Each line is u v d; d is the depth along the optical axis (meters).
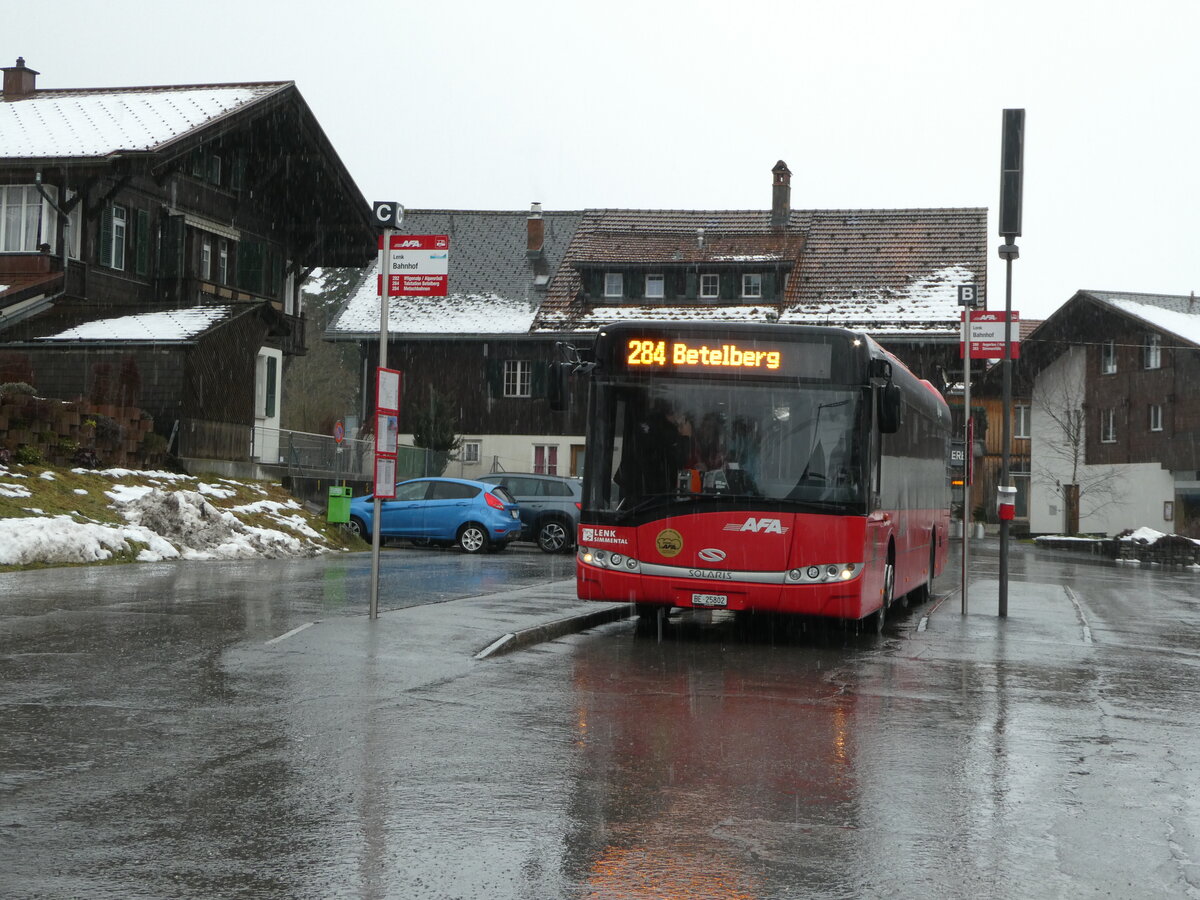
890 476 14.98
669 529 12.99
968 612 18.03
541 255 57.78
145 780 6.62
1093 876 5.44
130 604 13.68
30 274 33.50
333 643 11.33
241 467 31.52
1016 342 17.28
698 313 52.75
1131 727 9.18
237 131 38.62
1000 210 17.22
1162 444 52.56
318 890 4.95
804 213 57.31
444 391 54.38
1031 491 62.09
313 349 69.38
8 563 17.64
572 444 53.41
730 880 5.21
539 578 20.08
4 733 7.61
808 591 12.84
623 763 7.35
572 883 5.11
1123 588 25.67
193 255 38.28
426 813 6.11
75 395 30.55
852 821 6.23
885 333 49.81
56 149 33.75
